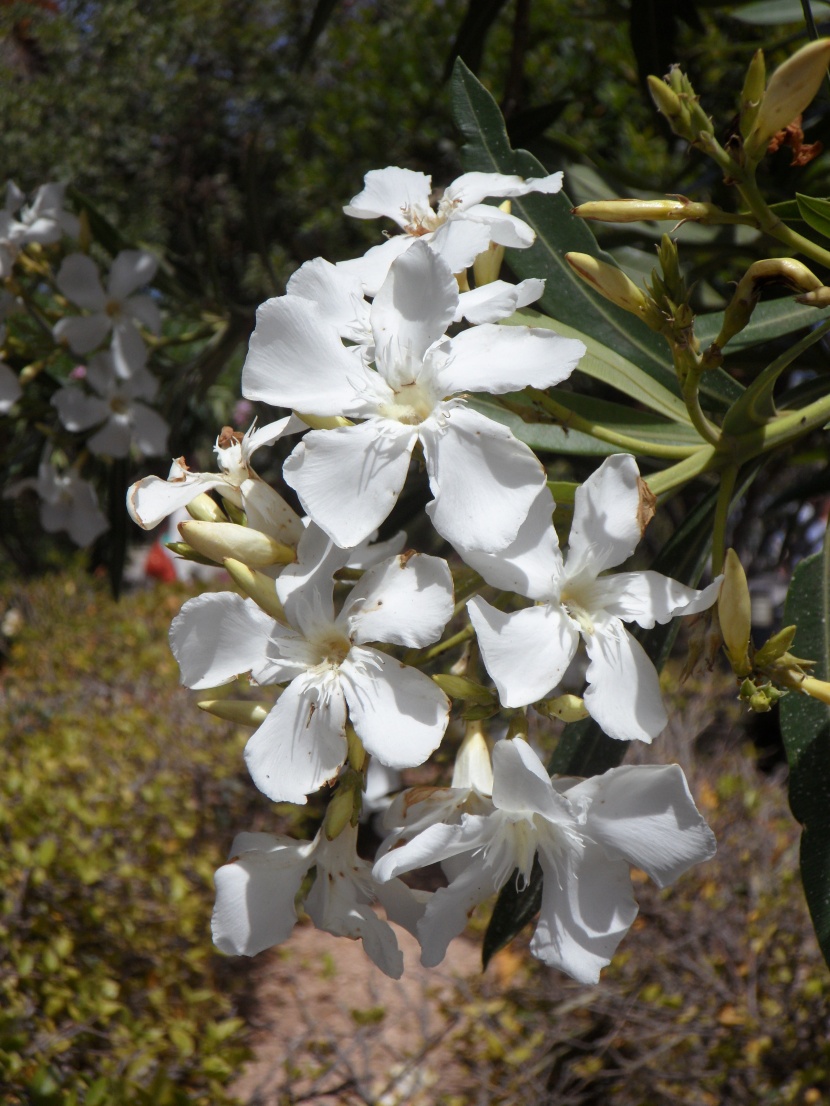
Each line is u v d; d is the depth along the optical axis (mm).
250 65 1339
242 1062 421
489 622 134
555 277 205
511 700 130
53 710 746
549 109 326
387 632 136
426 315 143
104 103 1325
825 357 280
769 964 450
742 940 454
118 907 473
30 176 1296
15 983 406
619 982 459
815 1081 410
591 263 153
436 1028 541
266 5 1328
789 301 211
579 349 138
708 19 542
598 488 142
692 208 152
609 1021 460
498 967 552
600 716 133
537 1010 478
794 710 164
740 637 138
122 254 401
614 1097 433
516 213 208
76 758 593
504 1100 427
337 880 150
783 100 144
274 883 152
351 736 147
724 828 519
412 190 195
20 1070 349
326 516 136
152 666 876
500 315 146
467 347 142
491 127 211
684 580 187
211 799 665
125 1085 333
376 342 143
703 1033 429
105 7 1344
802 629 170
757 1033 427
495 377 138
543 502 138
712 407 198
